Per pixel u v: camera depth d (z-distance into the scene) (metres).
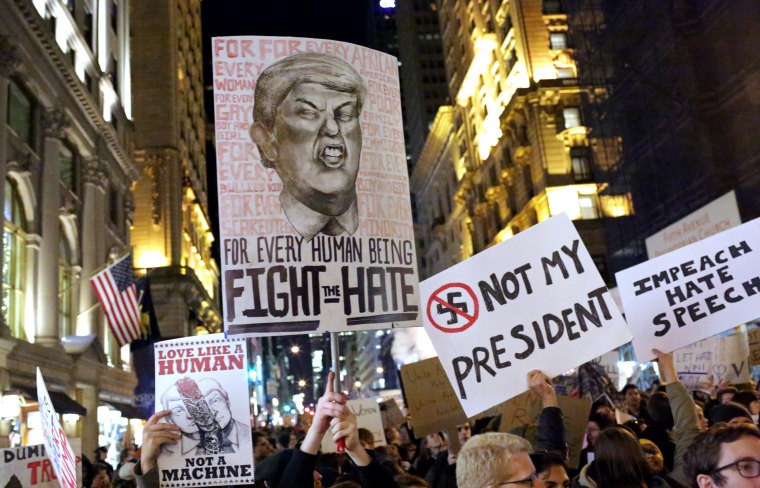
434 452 9.23
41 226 27.02
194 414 4.41
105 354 33.22
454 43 73.00
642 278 6.00
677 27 27.50
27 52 25.45
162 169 61.09
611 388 12.68
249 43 4.89
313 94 4.95
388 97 5.16
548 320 5.23
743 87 24.80
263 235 4.70
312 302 4.68
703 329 5.79
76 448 6.08
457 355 5.27
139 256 59.41
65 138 31.19
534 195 51.38
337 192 4.87
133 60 62.50
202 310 70.81
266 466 4.89
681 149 27.84
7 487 5.08
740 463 3.09
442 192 82.38
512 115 52.19
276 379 102.94
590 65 36.78
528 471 3.19
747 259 5.80
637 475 4.27
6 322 24.16
